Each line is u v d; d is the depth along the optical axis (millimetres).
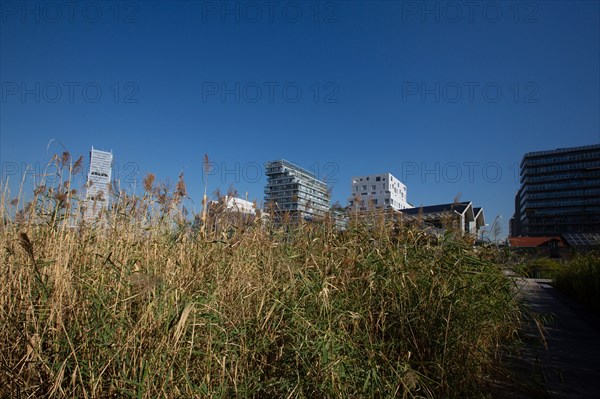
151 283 2422
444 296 3496
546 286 18641
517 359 4961
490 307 4043
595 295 9562
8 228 3328
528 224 90750
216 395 2398
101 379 2299
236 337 2816
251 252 3975
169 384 2305
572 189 87875
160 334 2395
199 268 3303
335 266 3703
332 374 2553
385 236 4293
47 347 2602
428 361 3232
